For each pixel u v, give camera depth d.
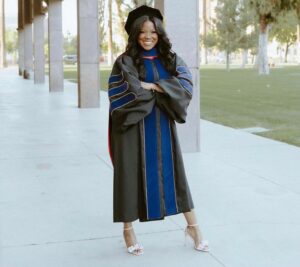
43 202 5.62
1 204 5.55
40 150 8.70
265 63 39.31
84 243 4.41
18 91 23.45
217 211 5.21
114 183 4.01
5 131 10.93
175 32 8.16
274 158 7.86
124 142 3.92
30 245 4.36
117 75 3.91
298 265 3.90
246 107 16.02
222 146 8.96
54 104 16.95
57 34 22.67
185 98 3.94
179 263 3.96
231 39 49.75
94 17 15.29
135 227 4.76
